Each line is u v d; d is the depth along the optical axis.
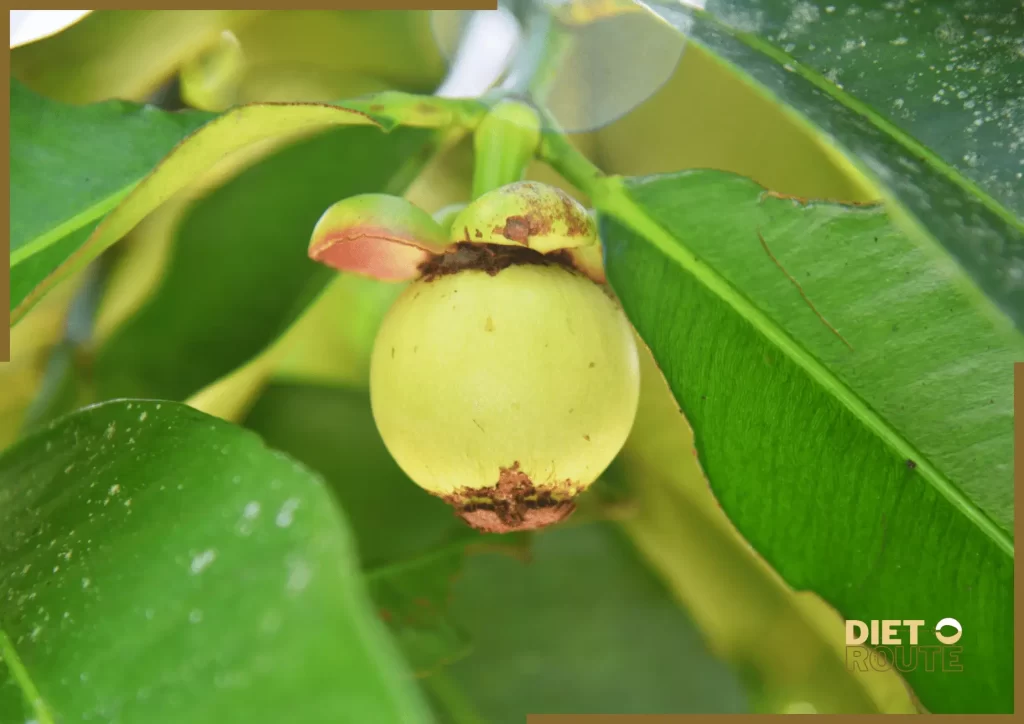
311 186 0.30
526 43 0.28
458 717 0.33
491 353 0.23
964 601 0.24
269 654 0.18
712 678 0.34
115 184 0.24
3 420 0.33
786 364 0.25
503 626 0.34
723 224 0.25
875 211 0.24
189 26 0.32
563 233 0.24
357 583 0.18
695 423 0.25
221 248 0.30
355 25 0.34
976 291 0.21
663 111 0.33
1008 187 0.23
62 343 0.31
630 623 0.35
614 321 0.25
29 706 0.19
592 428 0.24
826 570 0.25
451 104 0.25
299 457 0.33
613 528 0.35
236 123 0.23
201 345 0.31
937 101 0.24
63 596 0.20
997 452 0.24
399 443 0.24
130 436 0.22
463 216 0.24
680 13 0.24
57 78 0.32
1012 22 0.25
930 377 0.24
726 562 0.35
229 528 0.20
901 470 0.24
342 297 0.33
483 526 0.25
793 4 0.25
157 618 0.19
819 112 0.23
